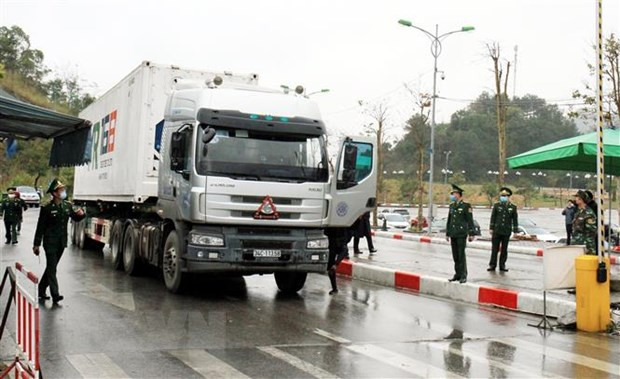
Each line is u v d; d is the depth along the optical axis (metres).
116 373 6.16
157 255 11.54
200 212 9.75
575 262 8.89
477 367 6.66
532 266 16.70
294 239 10.27
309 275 14.49
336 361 6.75
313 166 10.45
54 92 89.31
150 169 12.27
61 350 6.99
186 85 11.72
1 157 60.69
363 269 13.86
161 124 12.20
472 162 106.56
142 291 11.13
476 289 11.02
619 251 22.97
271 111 10.46
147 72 12.33
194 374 6.16
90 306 9.61
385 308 10.20
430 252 20.67
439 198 84.12
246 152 10.11
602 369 6.69
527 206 90.69
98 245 18.69
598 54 9.05
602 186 8.89
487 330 8.66
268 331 8.18
